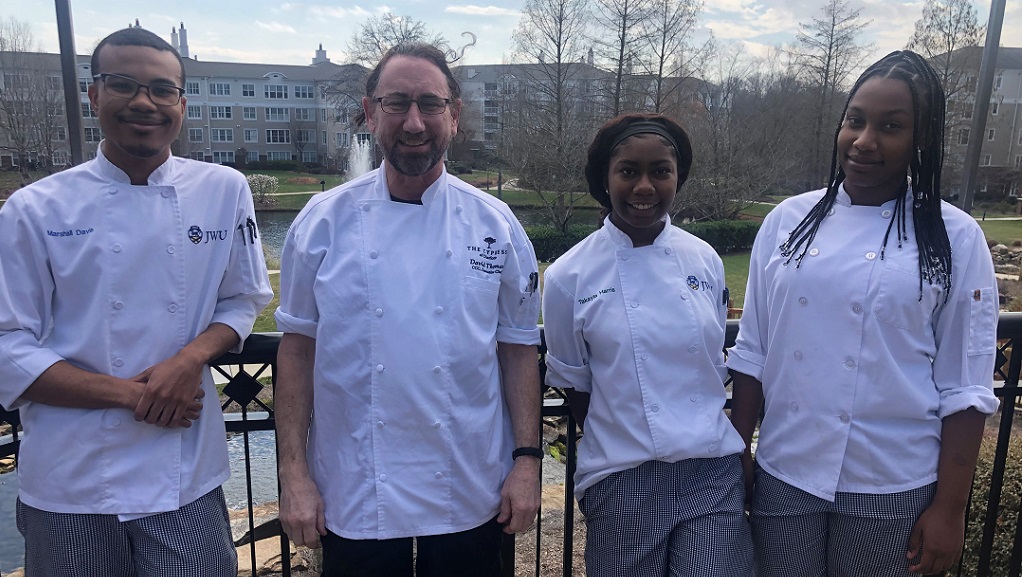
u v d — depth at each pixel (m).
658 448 1.79
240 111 70.06
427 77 1.71
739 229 24.77
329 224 1.76
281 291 1.83
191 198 1.84
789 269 1.84
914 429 1.73
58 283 1.71
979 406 1.64
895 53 1.76
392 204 1.78
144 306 1.75
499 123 32.53
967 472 1.68
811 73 34.31
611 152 1.90
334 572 1.76
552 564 3.18
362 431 1.71
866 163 1.72
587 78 28.34
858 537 1.77
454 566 1.80
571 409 2.13
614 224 1.94
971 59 25.73
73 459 1.71
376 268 1.72
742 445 1.89
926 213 1.70
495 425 1.83
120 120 1.69
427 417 1.70
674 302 1.84
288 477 1.75
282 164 67.94
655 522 1.81
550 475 5.18
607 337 1.84
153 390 1.69
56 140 26.92
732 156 28.23
